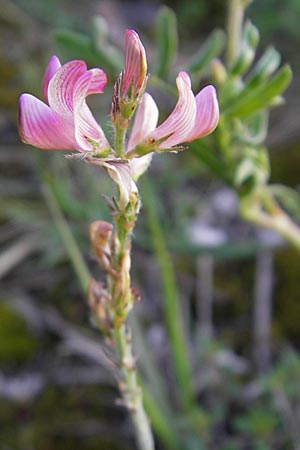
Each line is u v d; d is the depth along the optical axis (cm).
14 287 31
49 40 42
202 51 22
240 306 30
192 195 35
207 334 29
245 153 22
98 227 17
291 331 29
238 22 23
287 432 24
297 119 37
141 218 32
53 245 31
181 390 25
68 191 33
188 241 30
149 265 31
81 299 30
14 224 33
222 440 25
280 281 31
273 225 24
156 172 34
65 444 25
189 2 45
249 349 29
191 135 16
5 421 26
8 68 40
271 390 25
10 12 43
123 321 17
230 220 33
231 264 32
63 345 28
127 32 15
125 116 16
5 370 28
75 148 16
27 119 16
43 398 27
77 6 45
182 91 16
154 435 25
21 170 35
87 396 27
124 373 18
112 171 16
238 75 21
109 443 25
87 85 15
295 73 39
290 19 39
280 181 35
